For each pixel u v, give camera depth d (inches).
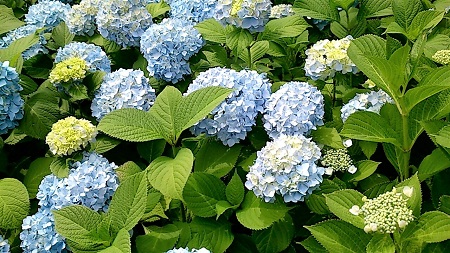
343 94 64.5
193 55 66.4
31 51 72.6
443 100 50.7
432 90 46.1
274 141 51.1
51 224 51.1
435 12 60.5
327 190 51.6
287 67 71.5
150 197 52.8
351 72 63.0
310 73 61.7
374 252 42.1
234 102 54.1
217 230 52.4
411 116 51.6
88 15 73.9
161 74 64.9
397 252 43.3
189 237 52.0
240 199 52.5
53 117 62.3
